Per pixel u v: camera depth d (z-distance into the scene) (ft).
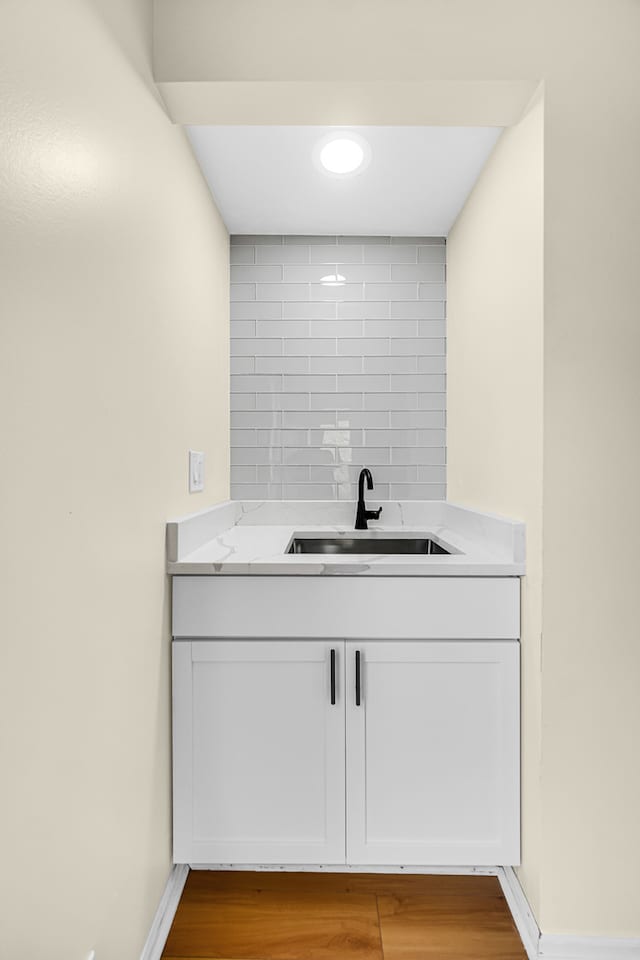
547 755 4.90
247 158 6.42
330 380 8.51
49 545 3.10
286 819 5.46
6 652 2.70
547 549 4.87
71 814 3.36
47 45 3.07
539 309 4.92
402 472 8.54
